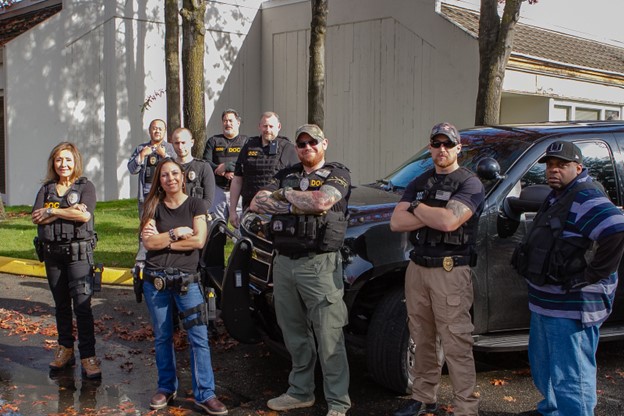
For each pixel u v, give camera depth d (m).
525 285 5.07
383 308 4.77
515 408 4.75
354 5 14.29
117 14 14.11
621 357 5.93
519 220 4.99
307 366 4.66
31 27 13.57
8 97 13.30
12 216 12.45
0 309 7.04
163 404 4.65
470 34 12.19
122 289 7.86
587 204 3.79
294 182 4.47
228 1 15.62
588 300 3.87
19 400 4.76
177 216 4.55
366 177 14.37
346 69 14.58
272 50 16.12
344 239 4.66
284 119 16.02
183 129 6.23
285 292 4.51
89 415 4.52
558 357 3.95
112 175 14.30
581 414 3.91
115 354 5.76
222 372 5.39
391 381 4.75
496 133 5.74
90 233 5.19
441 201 4.17
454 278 4.16
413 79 13.30
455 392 4.21
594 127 5.67
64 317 5.33
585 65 13.27
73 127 13.99
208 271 5.04
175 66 12.55
